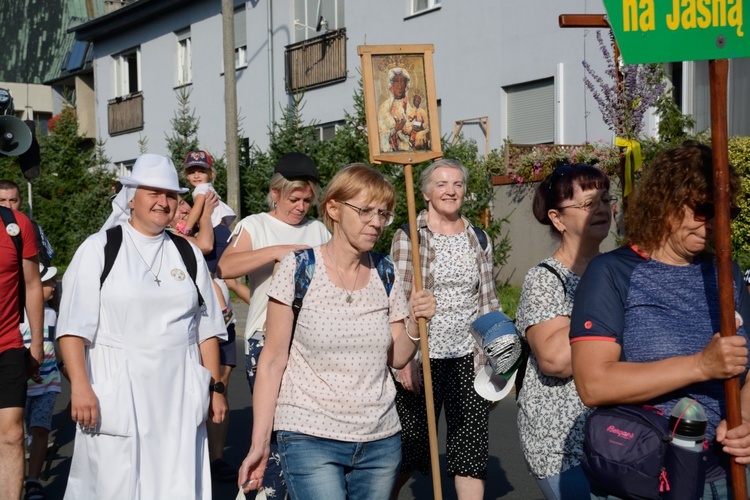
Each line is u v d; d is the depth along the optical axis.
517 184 14.20
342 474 3.69
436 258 5.22
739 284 2.93
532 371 3.70
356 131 14.68
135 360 4.35
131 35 28.03
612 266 2.85
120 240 4.45
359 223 3.68
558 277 3.62
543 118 15.32
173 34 25.98
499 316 3.91
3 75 39.31
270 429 3.72
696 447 2.62
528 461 3.67
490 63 16.09
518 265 14.32
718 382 2.76
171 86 26.16
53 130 23.97
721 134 2.59
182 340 4.50
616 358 2.79
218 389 4.72
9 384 5.10
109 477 4.27
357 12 19.23
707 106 12.86
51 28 40.41
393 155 4.38
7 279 5.12
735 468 2.59
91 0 41.75
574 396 3.55
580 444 3.52
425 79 4.47
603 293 2.82
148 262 4.50
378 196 3.68
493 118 16.14
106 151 30.00
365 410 3.68
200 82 24.83
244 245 5.26
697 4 2.68
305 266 3.73
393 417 3.80
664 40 2.69
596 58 14.10
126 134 28.88
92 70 31.80
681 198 2.70
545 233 13.78
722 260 2.56
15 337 5.18
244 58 23.27
